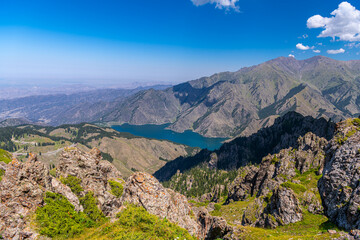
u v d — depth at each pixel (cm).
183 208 4206
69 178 4112
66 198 3512
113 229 2911
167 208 3631
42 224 2908
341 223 4319
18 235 2731
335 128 6084
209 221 5209
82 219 3322
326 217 4919
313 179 7594
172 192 4444
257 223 6331
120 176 7156
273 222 5603
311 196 5550
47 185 3456
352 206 4122
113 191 5253
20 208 2938
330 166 5466
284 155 10669
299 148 10550
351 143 5269
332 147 5697
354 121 5803
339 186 4906
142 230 2905
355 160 4903
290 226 5141
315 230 4553
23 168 3203
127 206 3388
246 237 4322
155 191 3662
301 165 9344
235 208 9688
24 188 3041
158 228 2983
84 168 4622
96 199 4053
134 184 3772
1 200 2917
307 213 5256
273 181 9388
